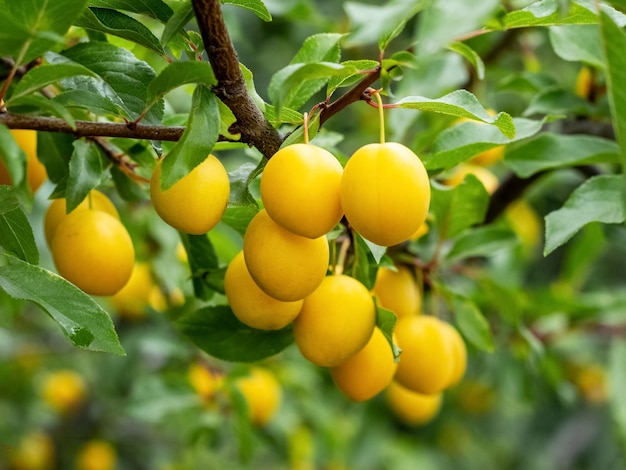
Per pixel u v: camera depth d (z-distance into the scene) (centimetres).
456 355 53
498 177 93
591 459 113
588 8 42
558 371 75
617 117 38
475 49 71
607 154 56
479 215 56
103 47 45
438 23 35
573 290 87
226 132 45
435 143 51
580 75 63
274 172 42
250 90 44
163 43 43
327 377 86
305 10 75
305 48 47
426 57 36
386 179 41
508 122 43
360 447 96
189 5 42
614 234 69
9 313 62
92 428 99
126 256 48
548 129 65
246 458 66
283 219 42
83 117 48
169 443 102
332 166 42
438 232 57
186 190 42
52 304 42
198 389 72
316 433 90
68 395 99
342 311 45
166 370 83
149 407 70
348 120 104
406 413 72
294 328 46
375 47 88
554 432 120
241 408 63
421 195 42
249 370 64
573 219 49
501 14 43
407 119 62
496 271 81
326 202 42
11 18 38
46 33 39
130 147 50
